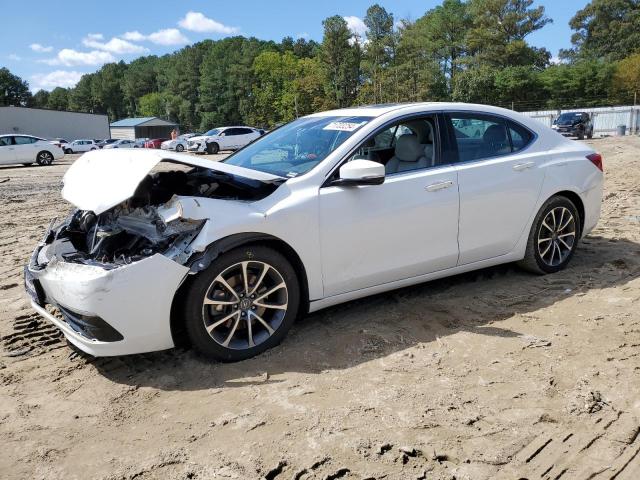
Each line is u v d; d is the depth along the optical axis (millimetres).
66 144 48500
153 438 2719
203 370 3355
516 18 86188
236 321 3396
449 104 4371
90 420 2900
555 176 4707
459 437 2633
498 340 3648
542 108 67812
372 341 3674
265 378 3232
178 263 3152
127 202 3766
